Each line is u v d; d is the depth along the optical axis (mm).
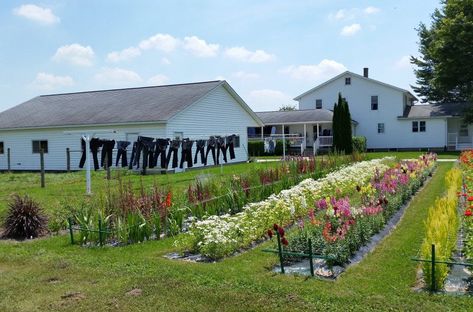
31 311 5297
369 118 42281
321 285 5746
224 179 12477
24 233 9000
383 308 5000
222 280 6031
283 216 8727
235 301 5367
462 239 7652
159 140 17391
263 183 12133
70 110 28953
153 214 8688
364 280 5906
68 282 6242
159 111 24156
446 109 40844
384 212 9062
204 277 6172
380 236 8133
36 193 15148
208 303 5352
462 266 6402
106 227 8414
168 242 8242
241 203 10508
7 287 6102
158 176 19734
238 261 6906
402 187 11688
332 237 6773
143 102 26828
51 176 22281
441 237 6121
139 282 6090
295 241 7020
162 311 5191
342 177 13062
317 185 11195
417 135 40500
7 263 7219
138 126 23922
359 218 7699
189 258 7277
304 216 9484
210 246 7125
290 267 6602
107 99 29781
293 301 5277
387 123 41625
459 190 11992
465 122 37281
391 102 41344
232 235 7496
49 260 7277
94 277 6398
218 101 27719
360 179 13266
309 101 45000
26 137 28266
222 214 10266
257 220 8320
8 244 8430
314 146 35969
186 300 5457
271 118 41938
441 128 39594
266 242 7980
